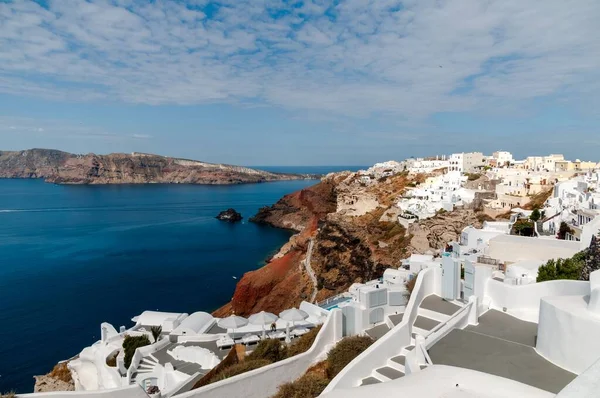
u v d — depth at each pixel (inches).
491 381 361.7
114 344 1413.6
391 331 803.4
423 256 1563.7
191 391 697.0
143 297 3053.6
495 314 861.2
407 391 347.6
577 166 4072.3
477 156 4704.7
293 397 749.9
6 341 2234.3
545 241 1316.4
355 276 3176.7
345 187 5157.5
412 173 4884.4
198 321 1445.6
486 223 2021.4
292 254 3855.8
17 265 3922.2
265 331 1268.5
